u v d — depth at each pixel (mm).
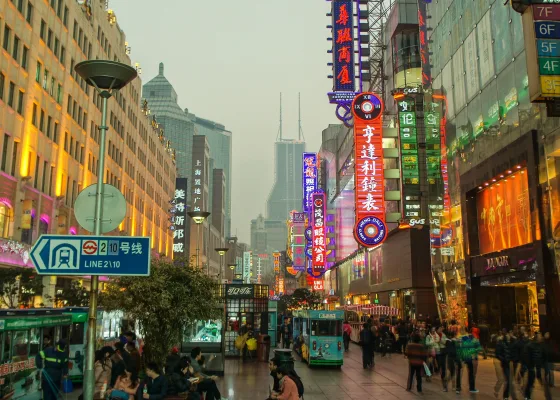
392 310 45094
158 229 89562
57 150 42781
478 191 34750
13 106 34781
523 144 27781
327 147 91750
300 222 114250
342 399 17000
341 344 25719
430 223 42719
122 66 9188
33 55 37688
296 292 65688
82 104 49656
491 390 18609
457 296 36781
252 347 28078
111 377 12844
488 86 32906
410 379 18703
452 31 39625
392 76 52719
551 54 16141
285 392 10484
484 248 33656
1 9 32844
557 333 24844
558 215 25016
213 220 189250
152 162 85438
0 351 12484
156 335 17766
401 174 44219
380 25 59344
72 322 18344
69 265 7375
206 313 18750
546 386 16016
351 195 71688
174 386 11203
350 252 73125
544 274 25500
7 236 33562
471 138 35344
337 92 50594
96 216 8617
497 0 31688
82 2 52062
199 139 139625
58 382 14336
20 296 27766
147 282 17484
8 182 33562
